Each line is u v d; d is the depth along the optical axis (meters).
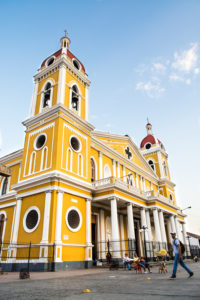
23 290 6.14
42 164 18.39
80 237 17.36
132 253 18.17
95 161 23.73
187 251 31.62
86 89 24.20
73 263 15.79
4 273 13.38
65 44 25.45
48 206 15.95
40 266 14.24
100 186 19.91
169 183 38.09
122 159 28.41
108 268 16.06
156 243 22.88
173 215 29.59
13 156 25.14
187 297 4.22
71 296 4.98
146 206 24.64
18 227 17.41
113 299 4.41
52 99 21.00
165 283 6.56
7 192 24.02
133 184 29.47
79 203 18.36
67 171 18.03
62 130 18.89
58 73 21.88
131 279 8.41
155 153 39.41
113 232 18.06
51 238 14.88
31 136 20.80
